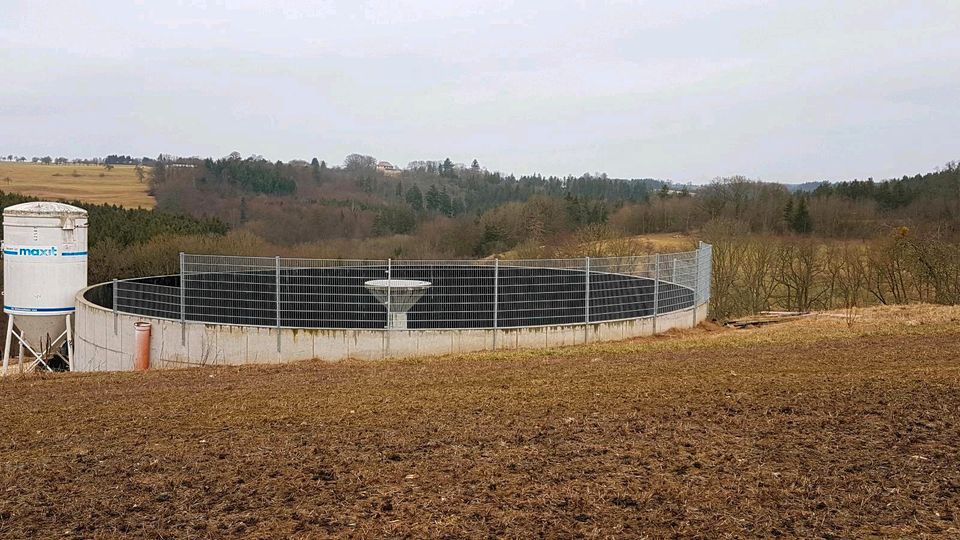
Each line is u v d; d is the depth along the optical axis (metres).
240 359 15.09
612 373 11.48
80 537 5.43
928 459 6.89
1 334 29.09
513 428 8.19
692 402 9.22
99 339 16.83
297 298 17.38
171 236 36.78
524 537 5.31
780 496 6.03
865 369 11.41
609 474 6.61
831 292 34.41
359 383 11.20
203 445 7.75
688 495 6.05
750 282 34.34
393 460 7.13
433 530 5.44
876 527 5.43
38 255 18.16
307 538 5.34
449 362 13.23
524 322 17.06
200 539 5.36
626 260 19.06
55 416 9.33
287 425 8.52
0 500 6.19
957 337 14.60
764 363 12.22
